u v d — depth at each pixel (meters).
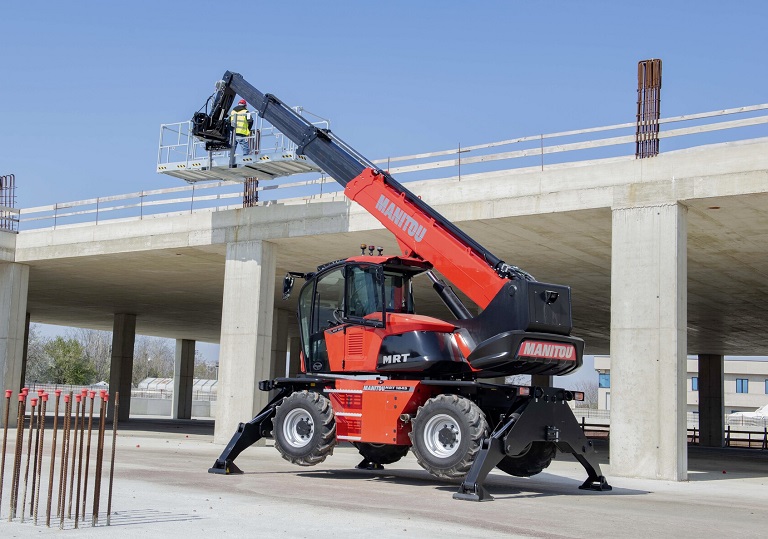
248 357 21.23
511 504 10.24
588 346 50.00
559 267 24.08
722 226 17.78
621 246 16.08
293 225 20.95
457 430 11.04
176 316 43.75
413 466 15.76
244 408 21.06
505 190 17.64
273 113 16.67
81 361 83.81
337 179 14.96
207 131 19.72
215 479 12.17
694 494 12.99
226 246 22.39
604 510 10.09
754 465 22.73
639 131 16.34
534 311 11.13
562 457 20.27
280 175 21.44
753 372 89.31
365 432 12.16
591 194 16.55
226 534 7.47
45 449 17.03
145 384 85.81
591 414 79.12
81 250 25.02
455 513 9.23
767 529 9.07
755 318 32.78
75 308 41.72
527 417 11.13
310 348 13.45
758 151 14.91
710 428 43.56
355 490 11.24
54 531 7.41
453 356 11.88
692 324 35.22
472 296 11.94
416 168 19.03
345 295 12.79
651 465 15.24
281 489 11.11
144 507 8.98
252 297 21.44
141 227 23.81
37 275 30.03
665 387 15.29
